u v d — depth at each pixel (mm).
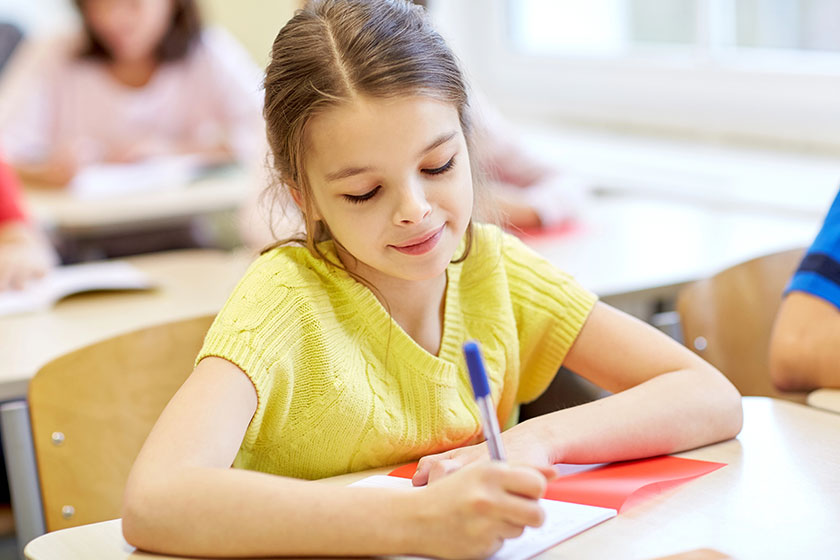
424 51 1094
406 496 924
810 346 1444
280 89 1132
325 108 1072
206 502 946
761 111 2949
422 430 1222
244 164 3229
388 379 1223
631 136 3350
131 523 965
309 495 941
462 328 1280
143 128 3445
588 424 1117
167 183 3025
